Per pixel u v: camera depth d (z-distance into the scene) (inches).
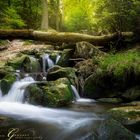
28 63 417.4
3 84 340.2
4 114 278.7
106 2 456.1
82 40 456.1
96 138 196.4
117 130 199.6
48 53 467.2
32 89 321.7
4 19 660.1
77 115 274.2
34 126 242.4
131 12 405.4
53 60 449.7
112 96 341.4
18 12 790.5
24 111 290.7
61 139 214.8
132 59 342.3
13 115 275.7
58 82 342.6
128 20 428.8
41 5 855.1
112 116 249.9
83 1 951.6
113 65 342.6
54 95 315.9
